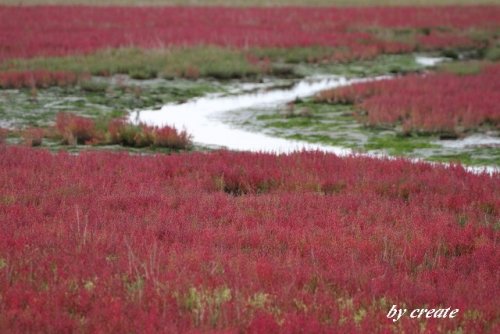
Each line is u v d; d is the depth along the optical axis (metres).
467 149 36.06
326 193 25.22
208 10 105.06
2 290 13.45
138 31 76.44
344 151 35.88
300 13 103.56
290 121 43.03
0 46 62.88
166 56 61.38
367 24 91.12
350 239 18.00
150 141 35.19
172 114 45.12
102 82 51.44
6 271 14.16
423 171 28.67
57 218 19.23
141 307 13.07
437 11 110.38
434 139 38.16
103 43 67.25
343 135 39.31
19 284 13.67
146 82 54.34
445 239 18.72
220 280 14.42
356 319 12.85
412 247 17.78
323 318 12.95
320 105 47.88
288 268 15.51
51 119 41.44
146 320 12.20
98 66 56.62
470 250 18.45
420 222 20.30
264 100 50.22
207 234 17.97
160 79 55.69
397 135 39.09
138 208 20.77
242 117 44.38
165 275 14.49
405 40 79.50
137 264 15.21
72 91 49.31
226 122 42.97
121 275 14.79
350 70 65.00
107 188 23.39
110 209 20.84
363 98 49.22
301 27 86.50
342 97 48.91
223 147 35.91
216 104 48.69
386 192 24.97
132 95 49.66
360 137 38.75
